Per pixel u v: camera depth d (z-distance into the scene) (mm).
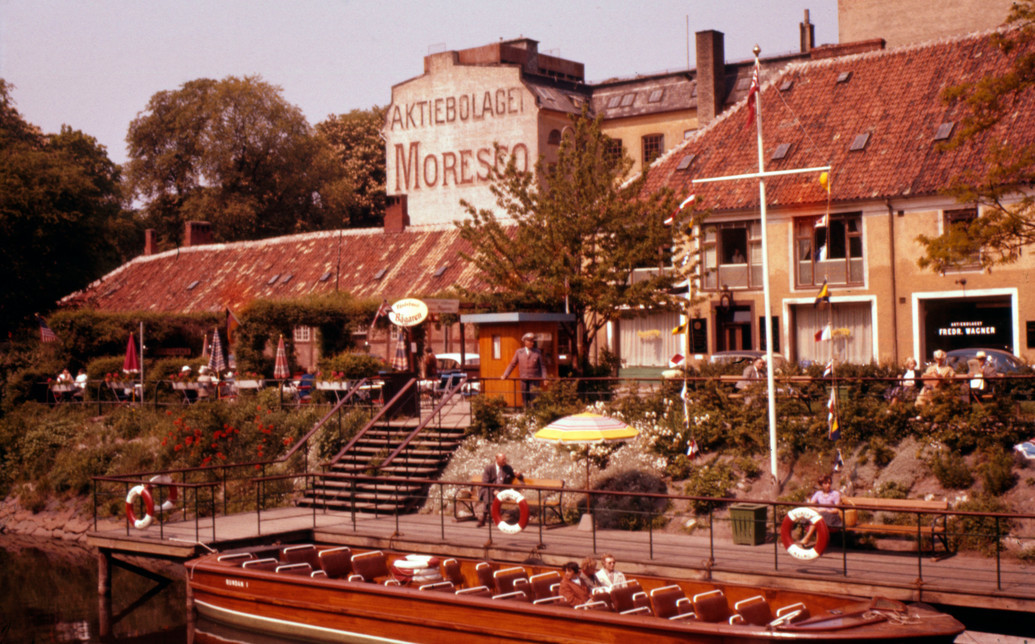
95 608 20219
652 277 27062
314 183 66500
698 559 16828
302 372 38125
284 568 16859
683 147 37625
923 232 31531
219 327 44656
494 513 18406
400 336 30578
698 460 21609
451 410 27422
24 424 33781
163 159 64000
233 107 63969
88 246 50188
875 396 21578
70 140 66375
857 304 33219
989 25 43938
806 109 36406
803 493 19250
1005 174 22047
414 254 45125
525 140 55438
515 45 58875
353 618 15711
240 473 26359
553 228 26953
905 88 34969
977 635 14875
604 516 20391
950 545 17297
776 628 12344
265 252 51406
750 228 34750
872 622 12602
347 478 20375
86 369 40625
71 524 28547
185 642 17578
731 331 35406
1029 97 31688
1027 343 29969
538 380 25422
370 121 74812
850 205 32781
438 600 14812
